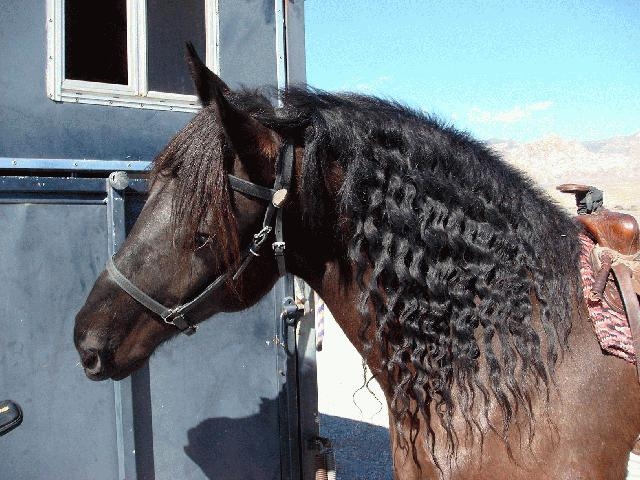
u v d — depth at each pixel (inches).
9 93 79.5
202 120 58.0
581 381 57.1
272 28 97.0
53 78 82.0
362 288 60.6
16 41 79.9
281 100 64.5
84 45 128.4
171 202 59.1
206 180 56.1
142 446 86.5
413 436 62.2
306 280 66.4
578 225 68.8
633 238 66.6
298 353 96.7
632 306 58.2
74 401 82.6
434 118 66.9
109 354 61.9
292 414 95.4
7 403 76.0
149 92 89.4
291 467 95.4
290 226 61.3
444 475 59.1
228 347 92.0
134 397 86.0
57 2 82.0
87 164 82.8
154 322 62.3
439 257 59.9
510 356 57.7
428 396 60.7
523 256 60.5
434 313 59.5
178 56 107.9
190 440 89.6
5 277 79.0
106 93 86.0
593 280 60.6
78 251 82.7
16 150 80.0
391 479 150.8
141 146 88.7
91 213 83.6
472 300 59.9
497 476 57.0
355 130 59.9
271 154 58.2
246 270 60.9
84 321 62.6
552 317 58.6
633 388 57.7
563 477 55.2
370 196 59.1
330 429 192.1
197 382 90.0
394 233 59.3
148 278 59.8
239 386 92.8
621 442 57.3
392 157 60.1
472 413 58.3
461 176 61.9
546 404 56.7
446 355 60.1
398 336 62.2
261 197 58.2
